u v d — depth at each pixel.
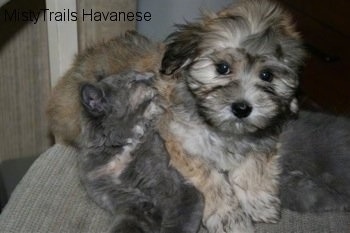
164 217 0.75
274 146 0.82
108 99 0.78
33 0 1.08
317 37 1.16
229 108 0.74
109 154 0.78
